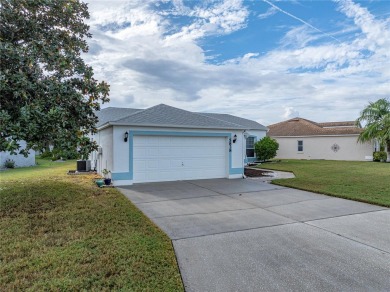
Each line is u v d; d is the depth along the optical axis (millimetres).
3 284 3395
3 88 6379
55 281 3461
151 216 6574
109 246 4586
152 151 11656
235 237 5199
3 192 8523
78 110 7754
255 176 13875
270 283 3561
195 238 5133
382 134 21594
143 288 3375
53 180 11336
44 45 7266
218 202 8094
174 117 12578
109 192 9227
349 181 11680
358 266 4027
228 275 3764
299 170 16109
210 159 12883
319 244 4863
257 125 23422
